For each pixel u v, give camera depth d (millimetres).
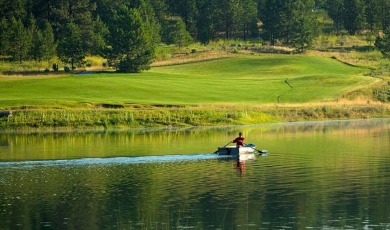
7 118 173375
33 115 176250
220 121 187625
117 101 198750
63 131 170500
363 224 66312
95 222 68500
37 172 98812
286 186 85500
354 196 78875
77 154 119312
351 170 97875
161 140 145000
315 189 83250
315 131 165250
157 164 106000
